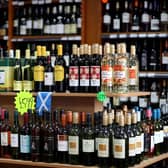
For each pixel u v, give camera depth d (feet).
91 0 18.72
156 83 19.01
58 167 11.78
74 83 12.17
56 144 11.93
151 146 12.96
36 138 12.08
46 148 11.96
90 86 12.05
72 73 12.19
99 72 12.01
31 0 19.76
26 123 12.32
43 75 12.53
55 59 12.62
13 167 13.00
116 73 12.05
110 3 19.35
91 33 18.74
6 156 12.54
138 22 18.85
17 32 20.20
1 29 20.75
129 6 19.12
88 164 11.54
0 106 13.52
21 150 12.29
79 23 19.22
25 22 20.11
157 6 18.86
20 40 19.98
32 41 20.17
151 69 18.89
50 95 12.19
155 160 12.92
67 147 11.81
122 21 18.92
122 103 18.37
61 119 11.95
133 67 12.55
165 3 18.85
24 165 12.85
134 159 11.68
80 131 11.68
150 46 19.17
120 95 11.75
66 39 19.15
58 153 11.90
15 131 12.37
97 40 18.65
